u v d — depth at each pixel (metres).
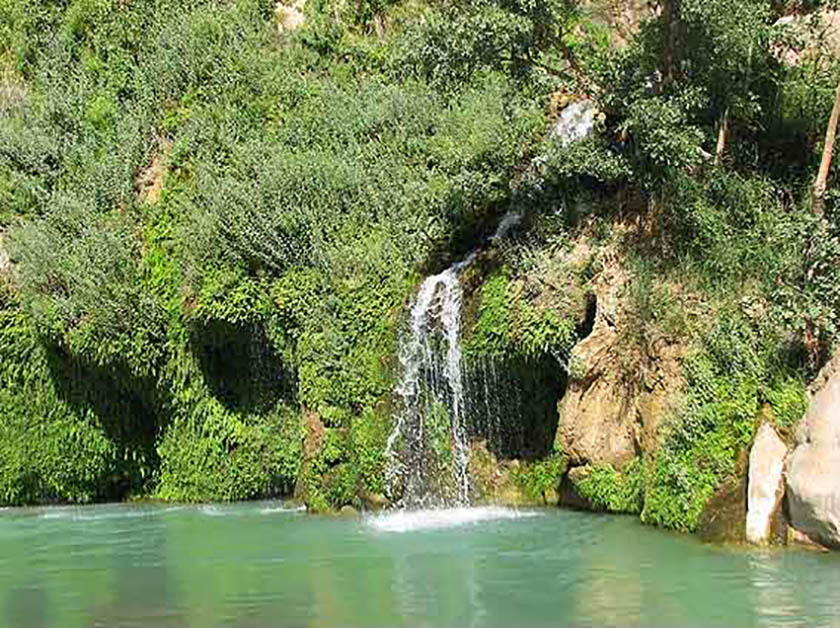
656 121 14.21
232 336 17.38
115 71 22.23
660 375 13.35
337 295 16.73
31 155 20.16
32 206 19.48
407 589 10.21
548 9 15.49
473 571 10.94
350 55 22.73
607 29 20.70
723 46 14.66
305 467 15.95
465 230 17.50
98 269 17.30
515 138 18.34
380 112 20.59
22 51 23.06
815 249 13.16
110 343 16.92
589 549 11.88
